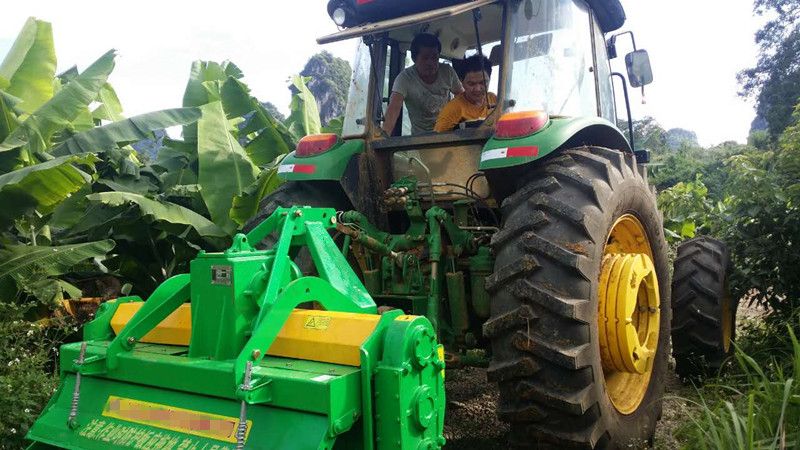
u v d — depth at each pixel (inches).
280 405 79.7
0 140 214.7
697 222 292.5
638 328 133.0
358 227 133.3
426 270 132.7
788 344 168.2
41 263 173.8
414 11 142.2
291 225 101.0
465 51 167.5
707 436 107.7
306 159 145.0
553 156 123.7
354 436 83.2
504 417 106.3
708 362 173.5
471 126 142.9
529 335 102.7
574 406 100.3
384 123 155.9
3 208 183.9
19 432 124.0
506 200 114.9
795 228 187.2
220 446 81.4
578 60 151.4
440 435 88.3
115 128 221.6
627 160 133.5
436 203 144.9
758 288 188.5
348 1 147.9
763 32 1358.3
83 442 92.8
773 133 1230.3
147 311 100.6
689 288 173.6
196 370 86.4
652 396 132.0
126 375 94.5
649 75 170.9
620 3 163.3
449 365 127.1
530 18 138.7
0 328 148.9
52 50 252.2
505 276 105.5
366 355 80.8
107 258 227.3
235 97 291.3
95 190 235.0
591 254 105.7
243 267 90.4
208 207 234.5
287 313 88.9
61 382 102.0
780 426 97.0
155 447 85.7
